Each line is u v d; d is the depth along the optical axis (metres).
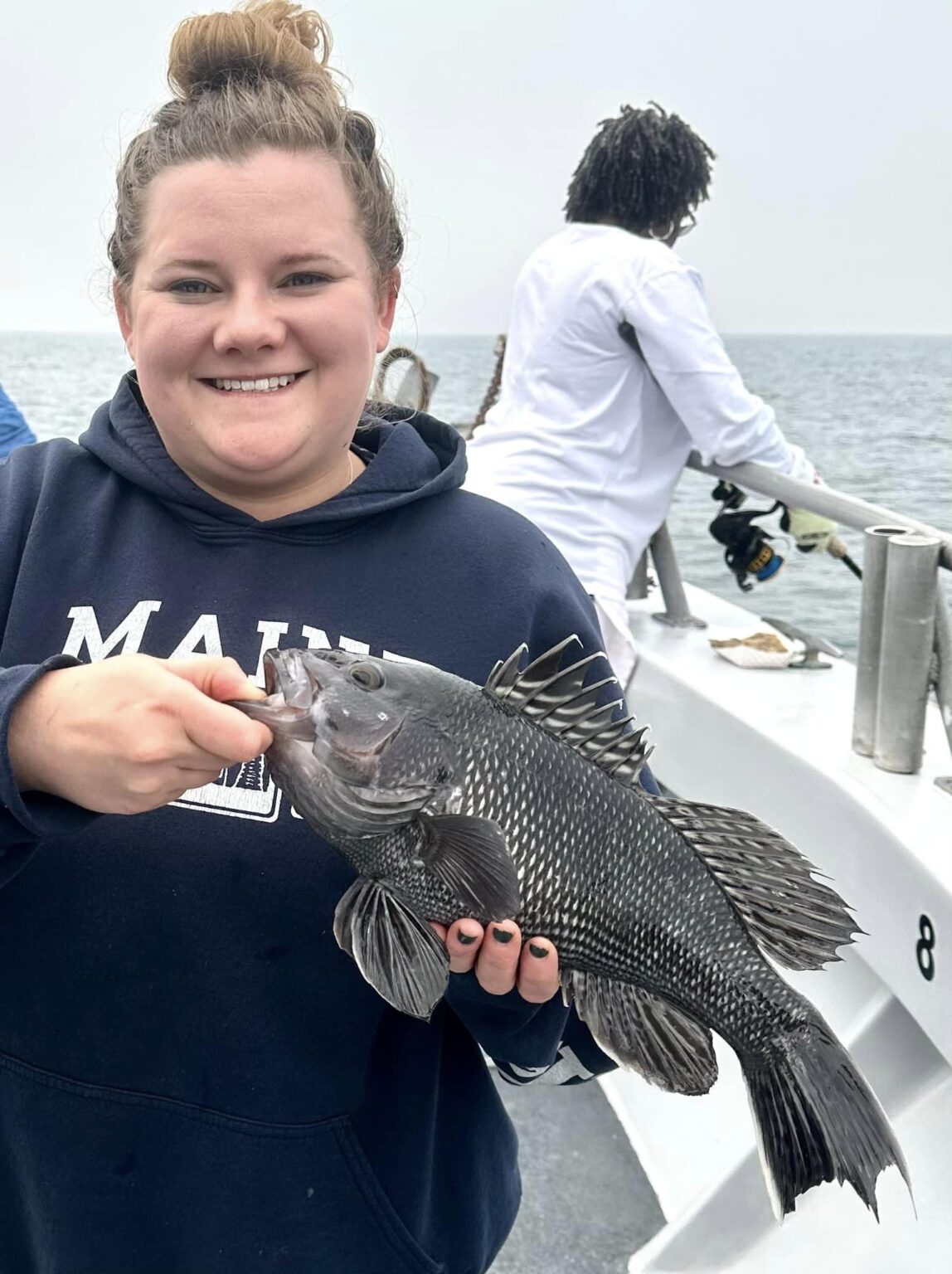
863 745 1.98
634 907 1.11
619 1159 2.34
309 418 1.15
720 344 2.61
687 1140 2.15
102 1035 1.13
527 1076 1.29
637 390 2.71
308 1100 1.14
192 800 1.14
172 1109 1.13
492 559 1.27
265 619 1.20
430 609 1.24
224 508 1.22
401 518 1.28
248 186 1.07
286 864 1.13
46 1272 1.19
